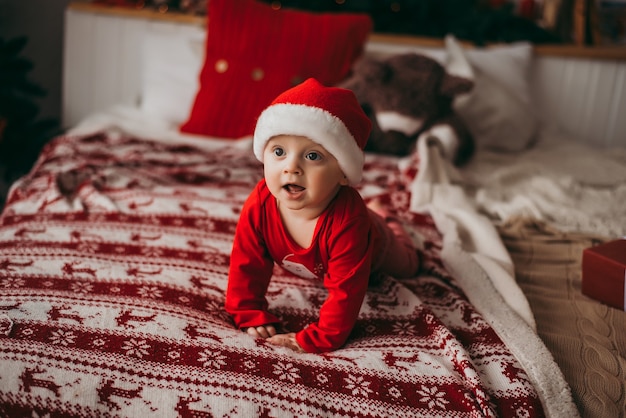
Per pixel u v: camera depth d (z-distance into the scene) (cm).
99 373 83
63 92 253
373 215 111
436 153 178
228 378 85
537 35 251
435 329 99
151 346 89
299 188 88
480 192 171
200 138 204
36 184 156
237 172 172
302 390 84
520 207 161
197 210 144
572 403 87
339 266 94
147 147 186
